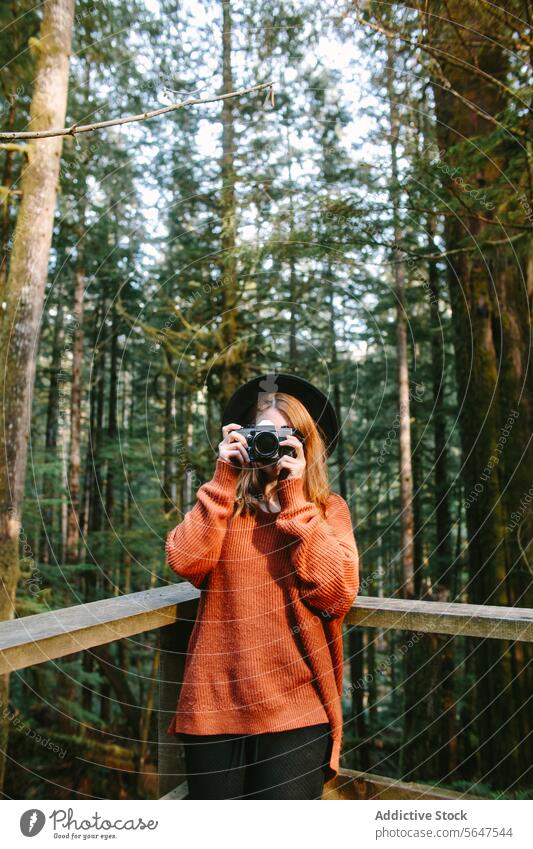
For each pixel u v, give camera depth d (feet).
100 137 18.93
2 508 12.94
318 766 3.97
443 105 11.23
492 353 11.72
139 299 24.11
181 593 4.92
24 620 3.77
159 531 21.57
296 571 4.07
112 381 30.58
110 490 27.61
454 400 26.71
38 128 12.94
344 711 30.50
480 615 4.18
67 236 22.59
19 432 13.08
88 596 23.00
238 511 4.48
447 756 17.95
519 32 7.94
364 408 30.22
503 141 9.29
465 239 10.82
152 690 26.66
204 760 4.01
